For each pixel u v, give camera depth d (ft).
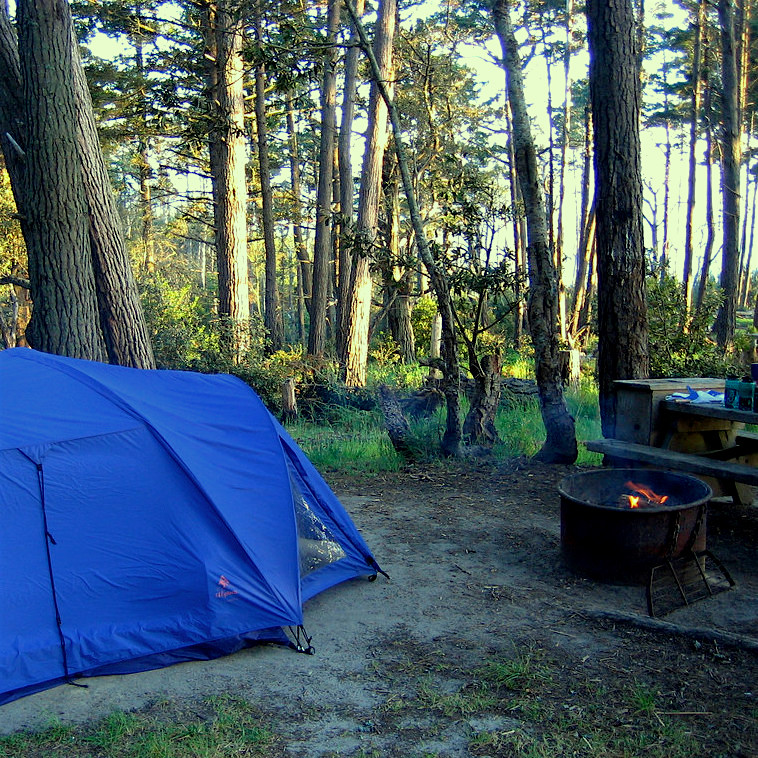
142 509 14.88
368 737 11.76
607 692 12.85
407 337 88.69
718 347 60.49
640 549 17.44
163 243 131.95
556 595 17.43
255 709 12.65
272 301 76.13
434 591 17.95
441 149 85.25
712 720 11.85
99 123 65.41
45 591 13.84
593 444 23.75
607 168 28.71
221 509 15.33
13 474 14.12
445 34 89.20
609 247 28.96
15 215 29.07
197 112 62.03
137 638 14.21
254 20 53.01
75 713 12.65
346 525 18.70
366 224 62.64
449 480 28.91
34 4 28.09
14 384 15.83
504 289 33.63
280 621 15.05
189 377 19.07
